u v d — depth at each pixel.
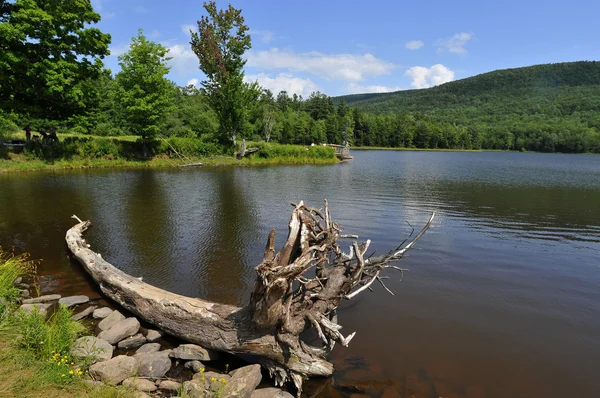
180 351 5.41
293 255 5.82
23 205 15.30
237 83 38.81
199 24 37.66
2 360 4.36
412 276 8.98
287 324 5.03
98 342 5.40
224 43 38.62
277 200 17.86
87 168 28.12
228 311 5.51
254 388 4.83
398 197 19.72
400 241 11.74
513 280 8.78
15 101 25.58
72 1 25.98
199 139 39.44
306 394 4.94
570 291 8.21
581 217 15.49
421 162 51.44
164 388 4.71
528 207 17.61
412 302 7.62
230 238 11.53
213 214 14.66
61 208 14.96
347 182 25.45
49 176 23.61
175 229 12.42
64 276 8.41
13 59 23.16
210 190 20.50
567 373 5.44
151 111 31.88
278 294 4.66
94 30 27.19
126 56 31.41
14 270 7.61
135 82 31.98
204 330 5.54
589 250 11.05
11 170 24.52
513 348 6.05
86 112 29.14
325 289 6.02
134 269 8.95
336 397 4.88
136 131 32.75
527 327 6.70
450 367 5.52
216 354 5.56
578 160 65.94
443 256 10.41
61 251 10.02
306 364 5.02
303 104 122.81
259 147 40.59
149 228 12.50
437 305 7.50
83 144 29.61
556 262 10.00
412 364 5.57
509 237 12.37
